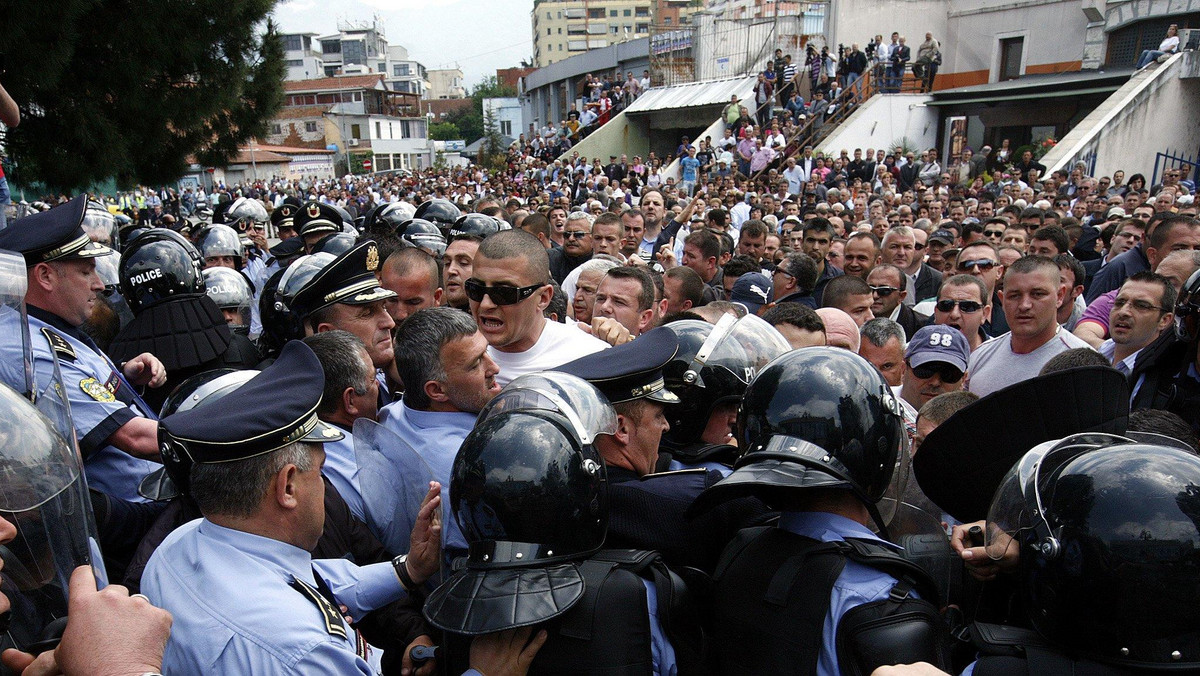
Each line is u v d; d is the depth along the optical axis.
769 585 1.64
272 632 1.53
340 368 2.46
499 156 37.03
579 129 31.62
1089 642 1.38
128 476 2.54
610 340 3.46
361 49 126.81
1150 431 2.19
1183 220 5.15
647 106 28.86
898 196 14.31
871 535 1.70
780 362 1.82
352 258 3.16
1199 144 21.02
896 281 5.22
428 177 33.66
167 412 2.23
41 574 1.50
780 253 7.15
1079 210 12.24
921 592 1.63
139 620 1.38
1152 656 1.32
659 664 1.69
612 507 1.99
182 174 9.47
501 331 3.04
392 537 2.35
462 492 1.67
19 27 6.45
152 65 7.96
